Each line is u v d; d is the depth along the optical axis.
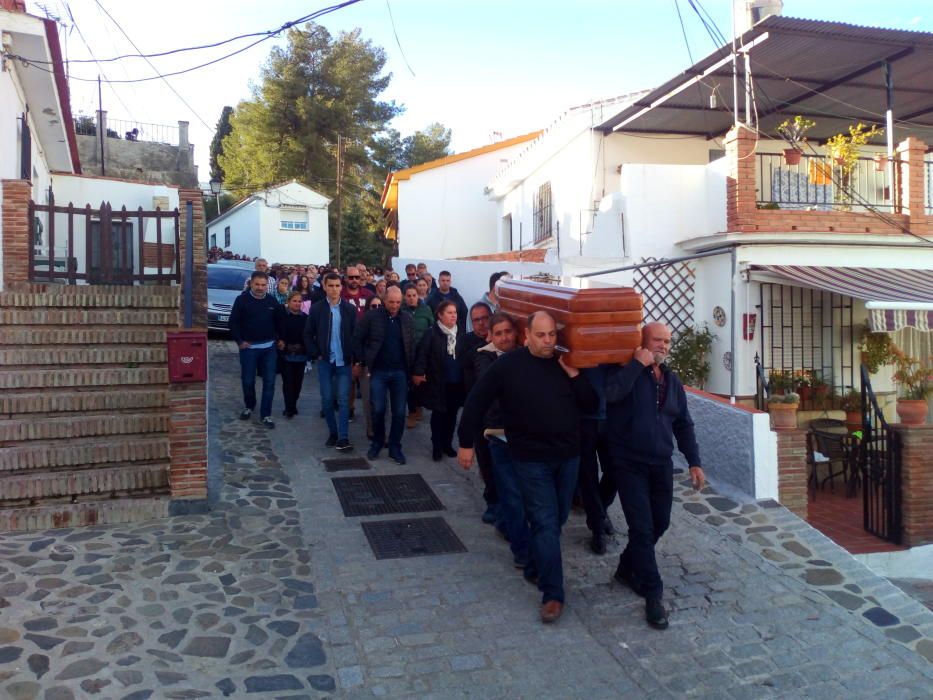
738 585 5.39
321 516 6.44
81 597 4.76
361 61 37.78
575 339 4.70
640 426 4.88
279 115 36.56
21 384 6.98
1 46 9.59
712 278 10.86
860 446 8.92
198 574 5.20
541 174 17.31
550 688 4.10
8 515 5.80
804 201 11.52
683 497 7.07
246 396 9.53
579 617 4.88
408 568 5.50
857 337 10.84
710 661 4.43
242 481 7.18
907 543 7.54
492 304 8.03
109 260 9.04
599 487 5.98
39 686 3.80
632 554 4.96
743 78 11.31
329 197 36.53
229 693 3.88
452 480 7.52
